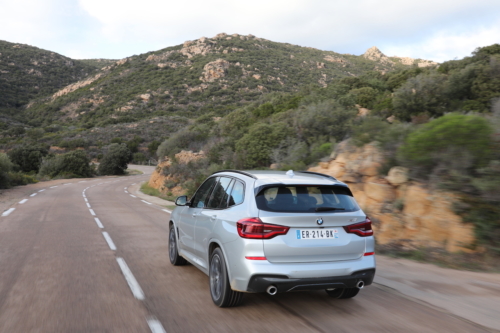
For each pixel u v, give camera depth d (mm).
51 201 18625
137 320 3842
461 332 3617
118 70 179500
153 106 130125
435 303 4477
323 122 22406
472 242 6902
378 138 10602
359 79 47906
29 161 56625
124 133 92938
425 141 8266
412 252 7191
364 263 4004
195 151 33719
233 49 198750
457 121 7918
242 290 3779
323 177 4652
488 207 6891
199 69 161875
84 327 3650
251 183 4156
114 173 62594
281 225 3754
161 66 174250
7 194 21359
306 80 161500
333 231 3941
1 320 3828
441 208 7422
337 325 3752
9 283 5203
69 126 115938
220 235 4191
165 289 4949
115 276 5605
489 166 7535
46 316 3945
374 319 3932
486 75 26922
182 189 26125
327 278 3811
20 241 8422
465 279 5555
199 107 127125
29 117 144250
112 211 14977
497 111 9703
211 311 4117
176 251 6199
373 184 9281
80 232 9812
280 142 23016
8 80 198125
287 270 3693
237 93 139250
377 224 8578
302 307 4285
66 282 5266
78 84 181750
